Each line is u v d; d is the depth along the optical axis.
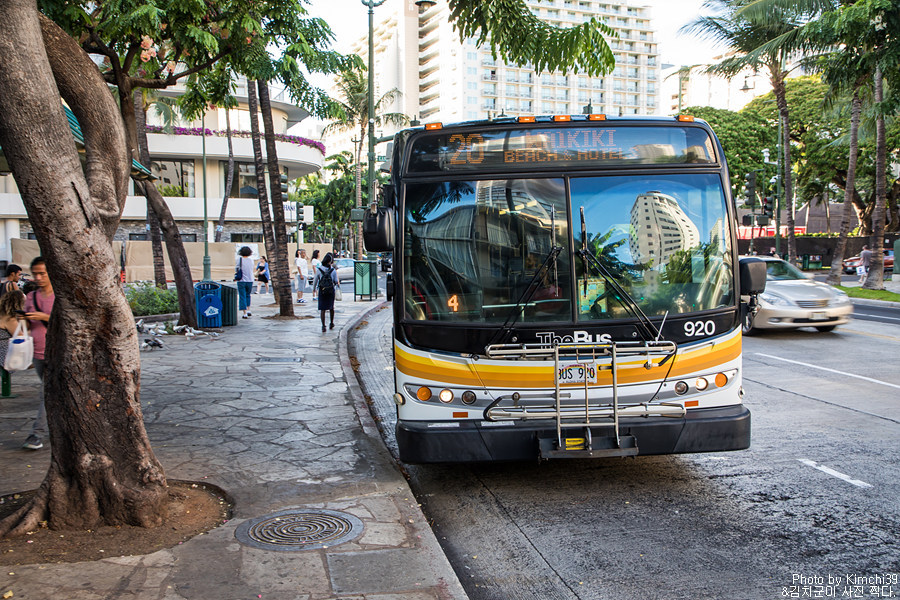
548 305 5.68
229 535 4.72
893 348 13.31
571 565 4.51
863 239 51.19
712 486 5.94
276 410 8.49
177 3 7.92
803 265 48.66
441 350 5.68
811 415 8.29
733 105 122.81
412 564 4.31
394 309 5.95
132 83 7.99
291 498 5.49
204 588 3.94
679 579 4.26
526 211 5.77
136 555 4.36
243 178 46.47
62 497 4.76
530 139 5.85
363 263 26.98
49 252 4.45
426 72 127.88
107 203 4.90
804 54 24.64
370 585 4.02
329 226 83.31
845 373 10.88
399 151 6.17
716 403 5.77
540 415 5.51
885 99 25.66
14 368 6.58
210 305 16.88
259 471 6.15
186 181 45.25
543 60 7.92
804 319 14.59
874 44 22.23
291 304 19.77
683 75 30.27
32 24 4.23
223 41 8.90
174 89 40.19
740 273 5.97
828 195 51.88
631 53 133.00
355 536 4.73
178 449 6.79
